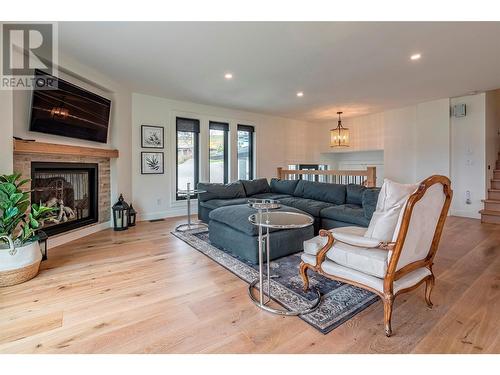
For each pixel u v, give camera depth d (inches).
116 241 140.6
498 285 88.9
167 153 205.8
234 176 244.2
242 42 111.3
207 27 99.0
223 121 235.8
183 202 215.5
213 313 72.6
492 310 73.6
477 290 85.4
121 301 78.8
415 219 61.7
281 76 152.6
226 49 117.5
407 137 231.1
